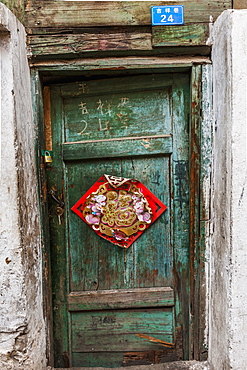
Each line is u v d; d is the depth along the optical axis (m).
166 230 1.78
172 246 1.78
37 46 1.56
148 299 1.79
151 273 1.80
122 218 1.75
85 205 1.75
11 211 1.41
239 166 1.41
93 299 1.79
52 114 1.72
